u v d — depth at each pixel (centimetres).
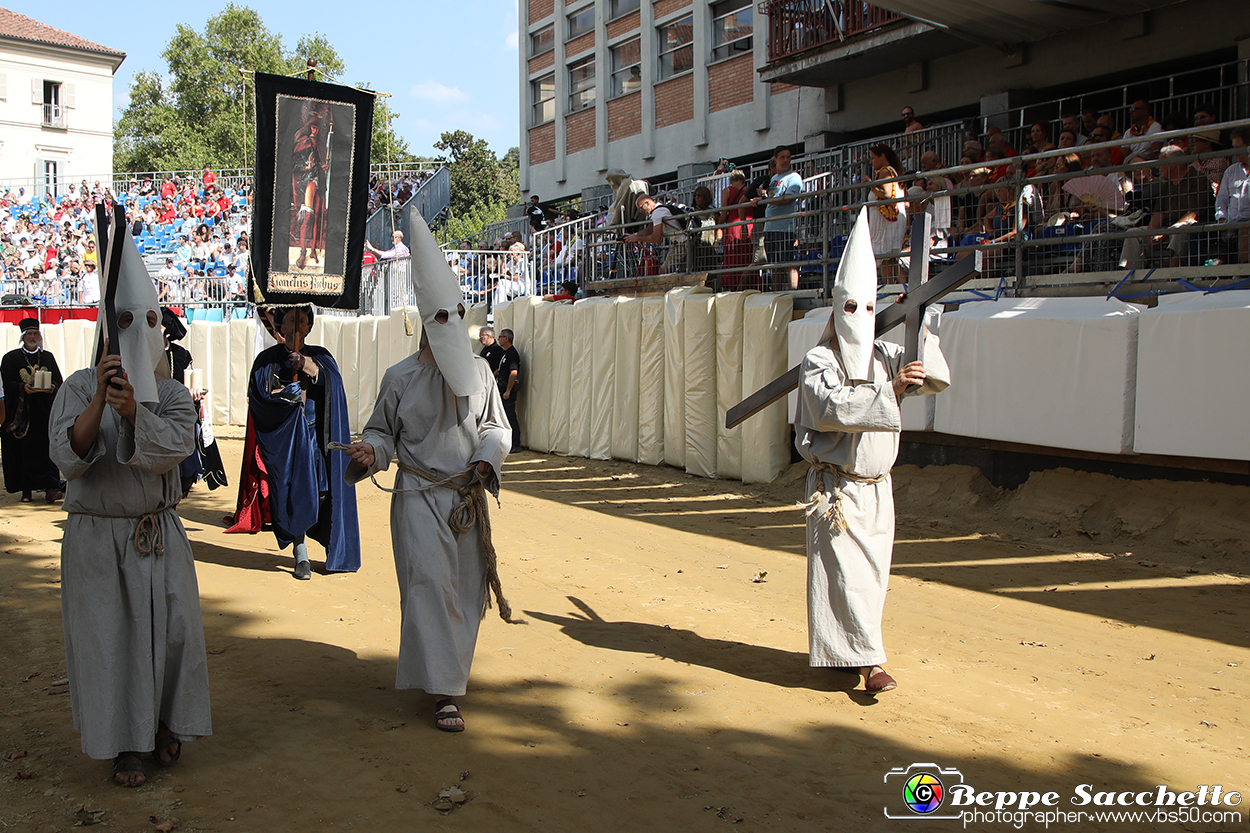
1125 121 1487
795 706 498
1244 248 833
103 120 5394
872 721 479
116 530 401
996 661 562
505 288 1903
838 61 1769
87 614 394
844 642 507
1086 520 856
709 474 1260
